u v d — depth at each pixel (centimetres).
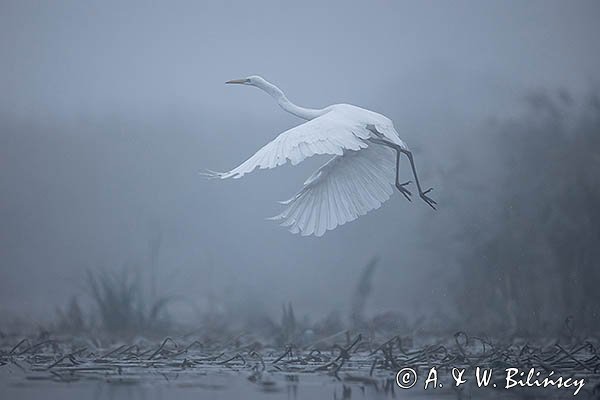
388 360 1357
